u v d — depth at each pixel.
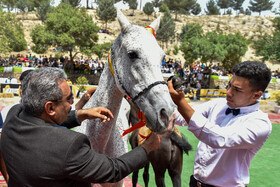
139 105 1.62
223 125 1.77
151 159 3.14
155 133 1.57
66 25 23.14
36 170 1.22
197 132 1.59
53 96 1.29
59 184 1.25
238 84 1.60
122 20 1.70
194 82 23.48
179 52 49.53
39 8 53.19
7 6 62.62
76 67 24.30
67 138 1.25
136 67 1.60
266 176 4.90
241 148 1.58
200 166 1.82
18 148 1.28
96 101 2.00
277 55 20.95
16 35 27.48
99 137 1.99
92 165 1.27
